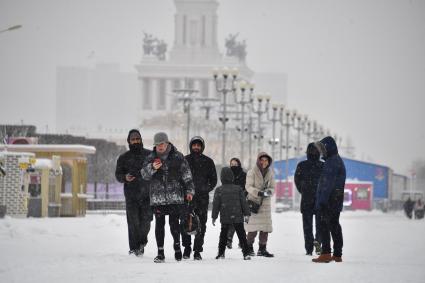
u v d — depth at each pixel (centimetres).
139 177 5800
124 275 4466
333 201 5497
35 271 4641
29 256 5662
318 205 5509
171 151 5322
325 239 5509
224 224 5712
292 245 7756
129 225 5838
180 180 5338
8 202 12788
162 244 5253
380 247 7794
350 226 12838
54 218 12694
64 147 14300
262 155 6219
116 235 8531
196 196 5722
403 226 12875
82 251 6356
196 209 5722
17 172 12794
